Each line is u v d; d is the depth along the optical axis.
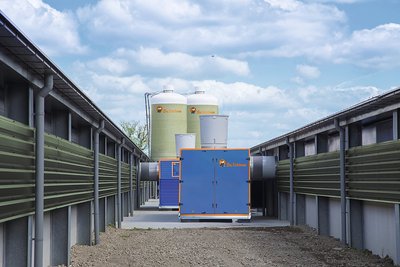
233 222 26.44
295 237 19.75
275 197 29.94
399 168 12.88
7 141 8.72
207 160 26.30
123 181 27.53
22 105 9.98
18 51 8.48
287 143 24.98
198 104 54.94
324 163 19.64
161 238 19.69
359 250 16.30
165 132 54.25
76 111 14.12
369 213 16.16
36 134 10.23
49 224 13.67
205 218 26.19
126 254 15.71
